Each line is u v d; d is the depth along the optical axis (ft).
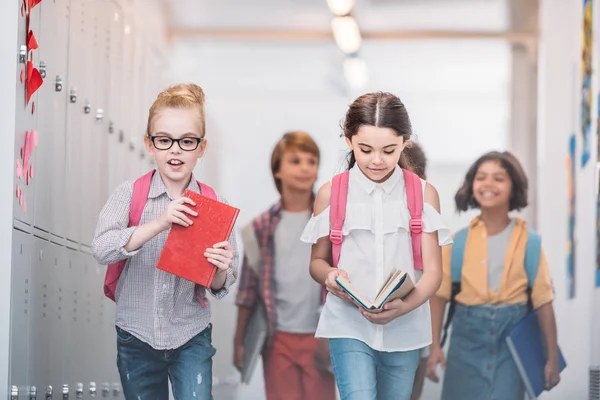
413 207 13.39
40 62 14.42
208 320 13.11
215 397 27.45
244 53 33.27
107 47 20.02
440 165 36.52
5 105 12.90
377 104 13.05
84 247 18.30
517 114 29.94
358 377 13.01
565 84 23.35
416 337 13.46
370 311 12.48
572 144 21.77
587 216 18.94
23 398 13.69
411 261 13.37
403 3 28.55
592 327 18.13
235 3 28.43
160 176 13.10
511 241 21.36
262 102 36.83
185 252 12.28
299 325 23.25
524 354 20.44
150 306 12.72
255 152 36.83
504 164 22.04
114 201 12.87
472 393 20.52
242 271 23.67
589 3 18.71
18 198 13.15
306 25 30.76
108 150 20.25
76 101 17.26
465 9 28.71
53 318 15.76
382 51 32.96
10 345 12.87
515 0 27.37
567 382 20.44
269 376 23.15
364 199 13.44
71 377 17.28
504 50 31.27
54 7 15.44
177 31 30.73
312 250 13.84
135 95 23.35
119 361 12.97
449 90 36.24
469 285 20.88
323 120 37.11
